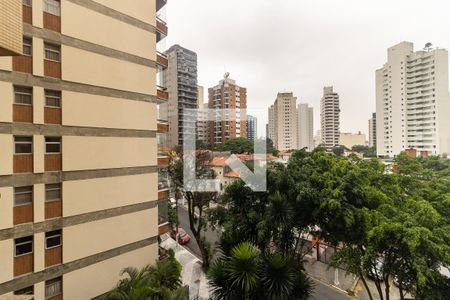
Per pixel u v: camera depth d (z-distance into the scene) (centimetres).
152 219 1531
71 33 1198
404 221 1075
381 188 1367
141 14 1495
